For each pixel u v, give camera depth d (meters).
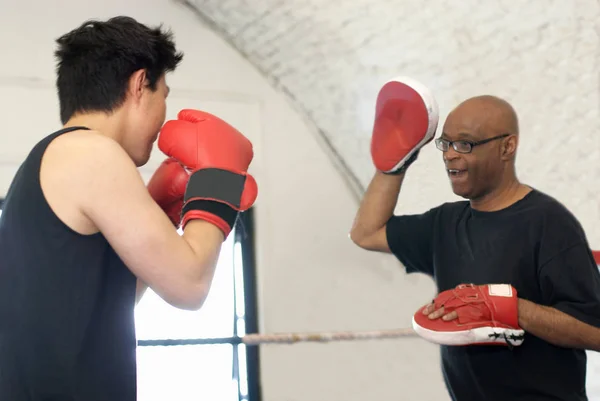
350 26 3.32
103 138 1.11
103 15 3.47
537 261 1.54
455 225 1.70
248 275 3.53
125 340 1.13
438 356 3.69
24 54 3.29
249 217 3.59
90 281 1.09
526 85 3.26
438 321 1.50
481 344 1.56
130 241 1.06
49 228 1.07
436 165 3.54
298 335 3.25
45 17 3.36
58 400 1.06
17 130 3.21
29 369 1.06
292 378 3.46
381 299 3.69
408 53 3.34
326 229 3.69
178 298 1.09
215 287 3.48
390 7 3.15
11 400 1.06
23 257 1.08
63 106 1.21
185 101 3.54
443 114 3.49
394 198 1.82
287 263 3.58
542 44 3.11
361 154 3.73
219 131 1.28
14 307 1.08
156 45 1.22
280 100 3.75
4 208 1.15
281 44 3.56
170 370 3.29
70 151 1.09
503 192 1.64
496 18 3.03
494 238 1.60
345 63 3.49
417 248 1.78
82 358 1.07
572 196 3.52
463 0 2.98
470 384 1.59
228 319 3.45
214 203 1.18
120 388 1.11
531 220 1.56
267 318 3.48
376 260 3.73
